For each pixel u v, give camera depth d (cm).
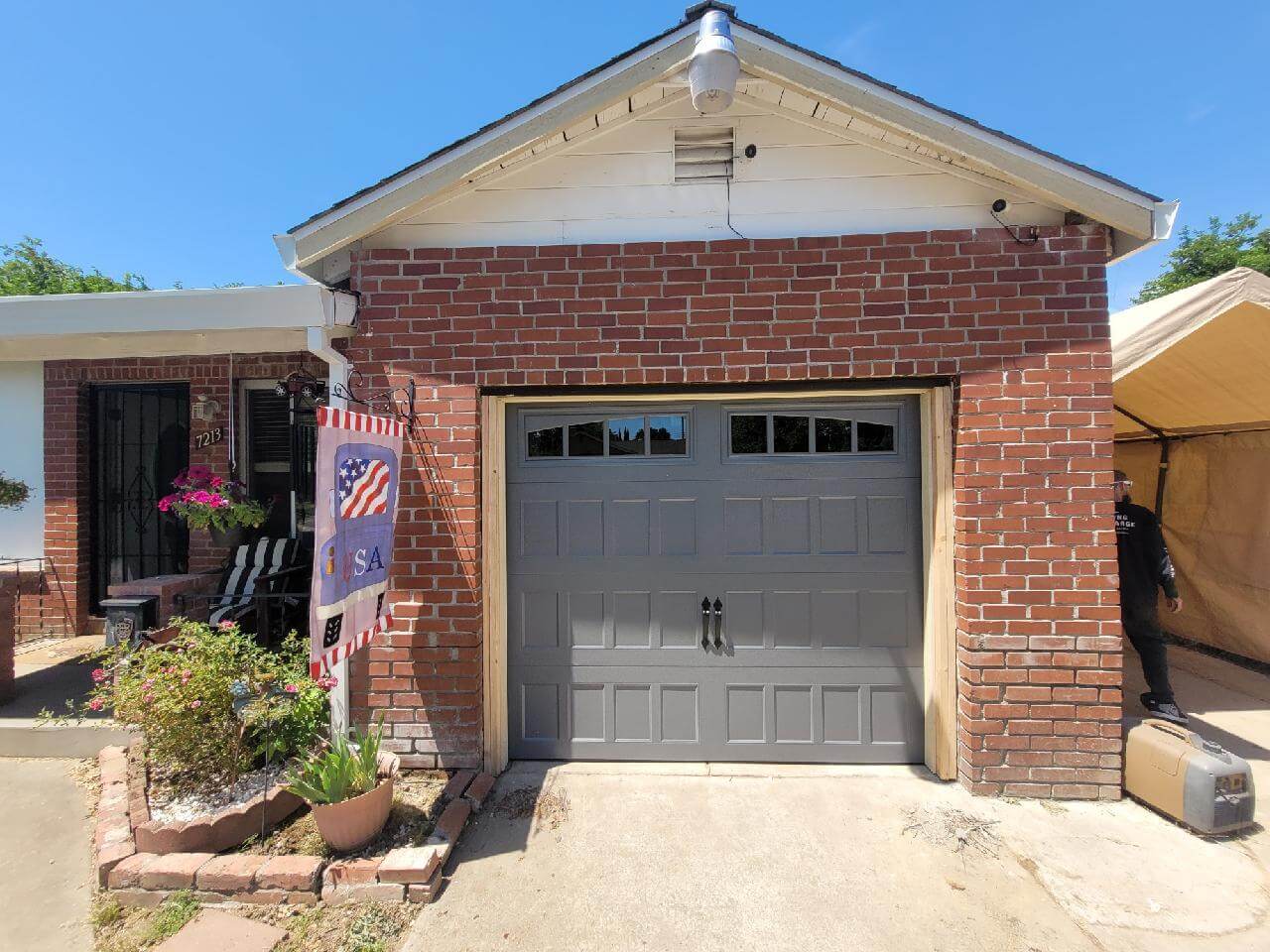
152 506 606
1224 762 311
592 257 369
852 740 387
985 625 349
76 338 379
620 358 367
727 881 284
